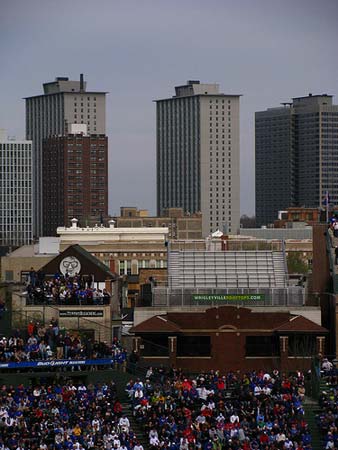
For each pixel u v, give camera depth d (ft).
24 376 492.95
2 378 490.49
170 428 452.76
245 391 489.67
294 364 558.15
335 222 611.06
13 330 530.68
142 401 469.16
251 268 603.67
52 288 574.56
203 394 482.28
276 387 495.00
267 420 463.42
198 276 599.57
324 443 456.86
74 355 506.07
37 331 517.55
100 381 499.51
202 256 606.96
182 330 562.66
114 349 515.50
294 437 452.35
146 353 559.38
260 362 561.84
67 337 513.04
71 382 489.26
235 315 563.48
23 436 437.17
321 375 506.89
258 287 593.83
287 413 472.03
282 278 601.62
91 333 549.95
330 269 590.14
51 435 440.86
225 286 594.24
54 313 563.07
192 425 455.63
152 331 558.97
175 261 606.55
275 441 449.06
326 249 599.16
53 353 504.84
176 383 492.95
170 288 590.14
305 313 576.20
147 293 617.62
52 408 459.32
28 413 453.17
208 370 561.02
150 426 453.58
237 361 563.07
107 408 463.42
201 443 448.24
